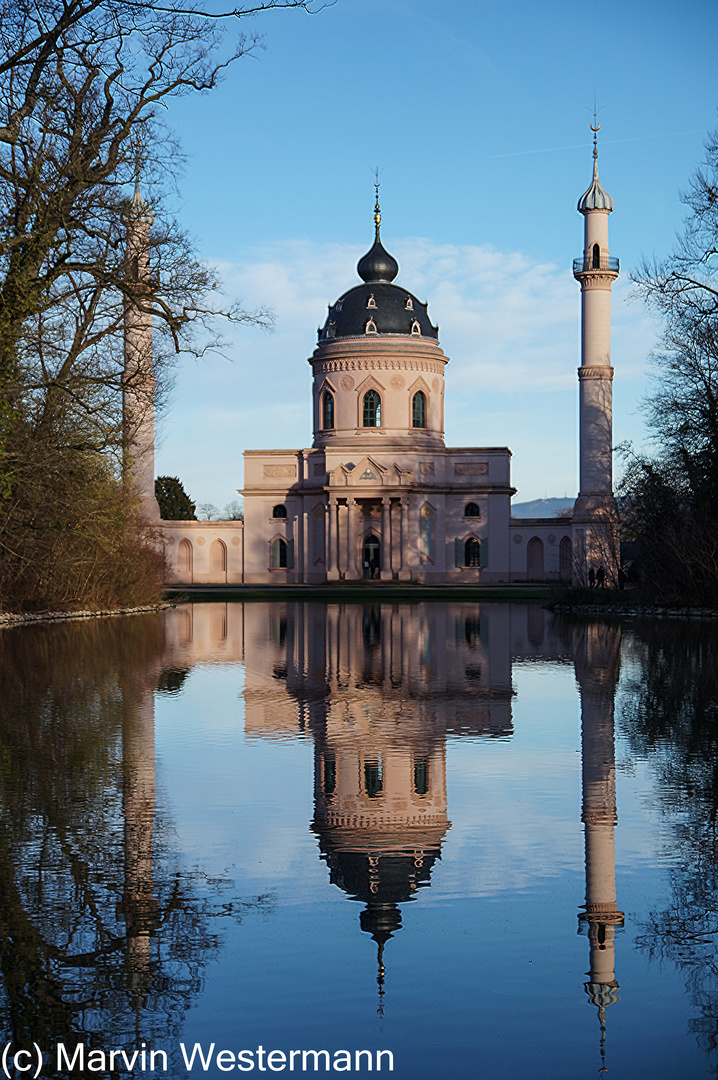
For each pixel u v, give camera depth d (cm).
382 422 11138
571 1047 805
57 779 1645
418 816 1426
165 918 1055
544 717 2238
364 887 1141
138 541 6544
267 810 1459
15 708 2361
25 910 1079
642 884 1148
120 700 2492
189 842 1306
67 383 3038
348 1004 872
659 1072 771
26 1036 834
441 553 11200
